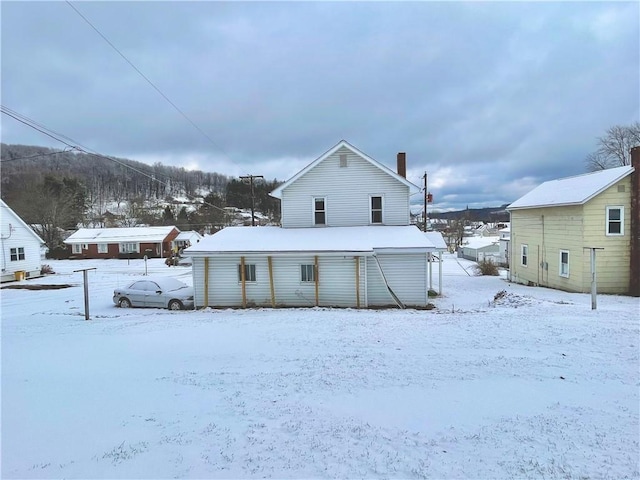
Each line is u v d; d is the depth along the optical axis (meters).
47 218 64.44
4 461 4.48
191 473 4.16
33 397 6.49
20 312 17.95
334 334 10.48
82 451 4.68
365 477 4.07
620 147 43.38
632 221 18.17
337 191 20.33
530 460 4.34
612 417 5.32
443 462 4.34
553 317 11.62
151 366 8.20
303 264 17.97
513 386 6.51
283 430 5.15
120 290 18.78
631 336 9.16
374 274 17.59
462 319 12.01
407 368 7.52
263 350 9.18
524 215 25.45
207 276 18.20
